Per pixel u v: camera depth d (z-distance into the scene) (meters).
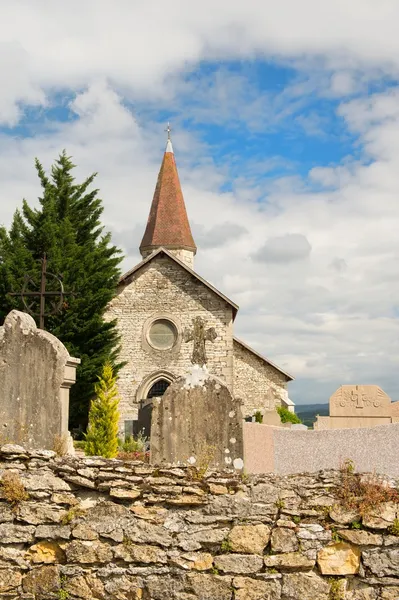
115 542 6.34
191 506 6.43
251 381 29.41
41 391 8.60
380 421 16.62
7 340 8.80
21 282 23.56
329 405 16.94
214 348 27.12
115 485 6.55
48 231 25.55
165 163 39.03
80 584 6.25
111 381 16.73
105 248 27.30
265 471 11.11
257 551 6.12
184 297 27.67
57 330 24.36
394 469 11.21
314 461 11.44
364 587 5.88
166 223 37.53
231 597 6.00
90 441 15.05
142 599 6.13
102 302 25.80
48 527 6.47
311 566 5.99
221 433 8.41
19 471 6.74
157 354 27.36
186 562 6.16
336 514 6.11
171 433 8.46
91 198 28.48
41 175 27.98
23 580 6.35
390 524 5.96
